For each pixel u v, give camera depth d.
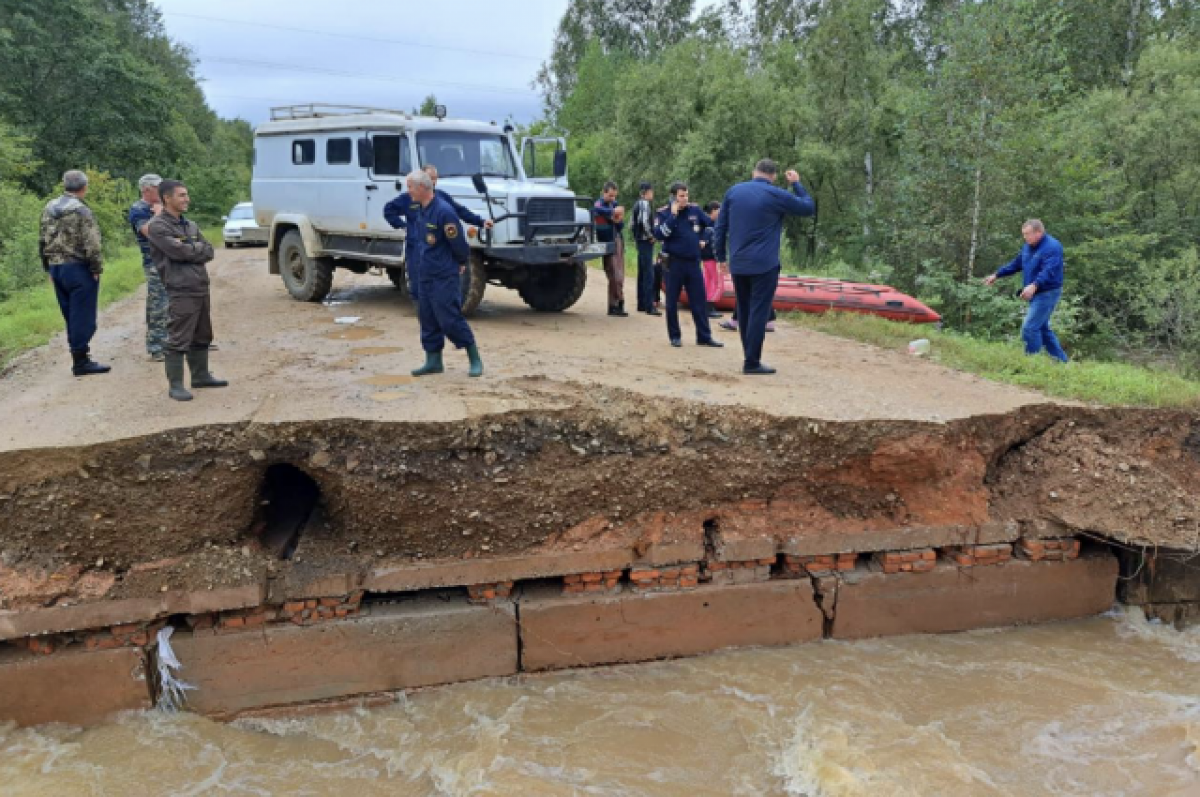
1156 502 5.77
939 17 26.00
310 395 6.00
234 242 22.52
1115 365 8.06
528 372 7.02
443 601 5.43
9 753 4.71
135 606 4.83
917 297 16.31
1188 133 18.67
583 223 9.86
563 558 5.35
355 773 4.64
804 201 6.80
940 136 16.05
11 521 4.79
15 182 20.67
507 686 5.37
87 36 27.75
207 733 4.96
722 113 24.27
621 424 5.55
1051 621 6.07
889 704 5.12
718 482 5.61
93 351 8.28
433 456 5.29
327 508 5.46
